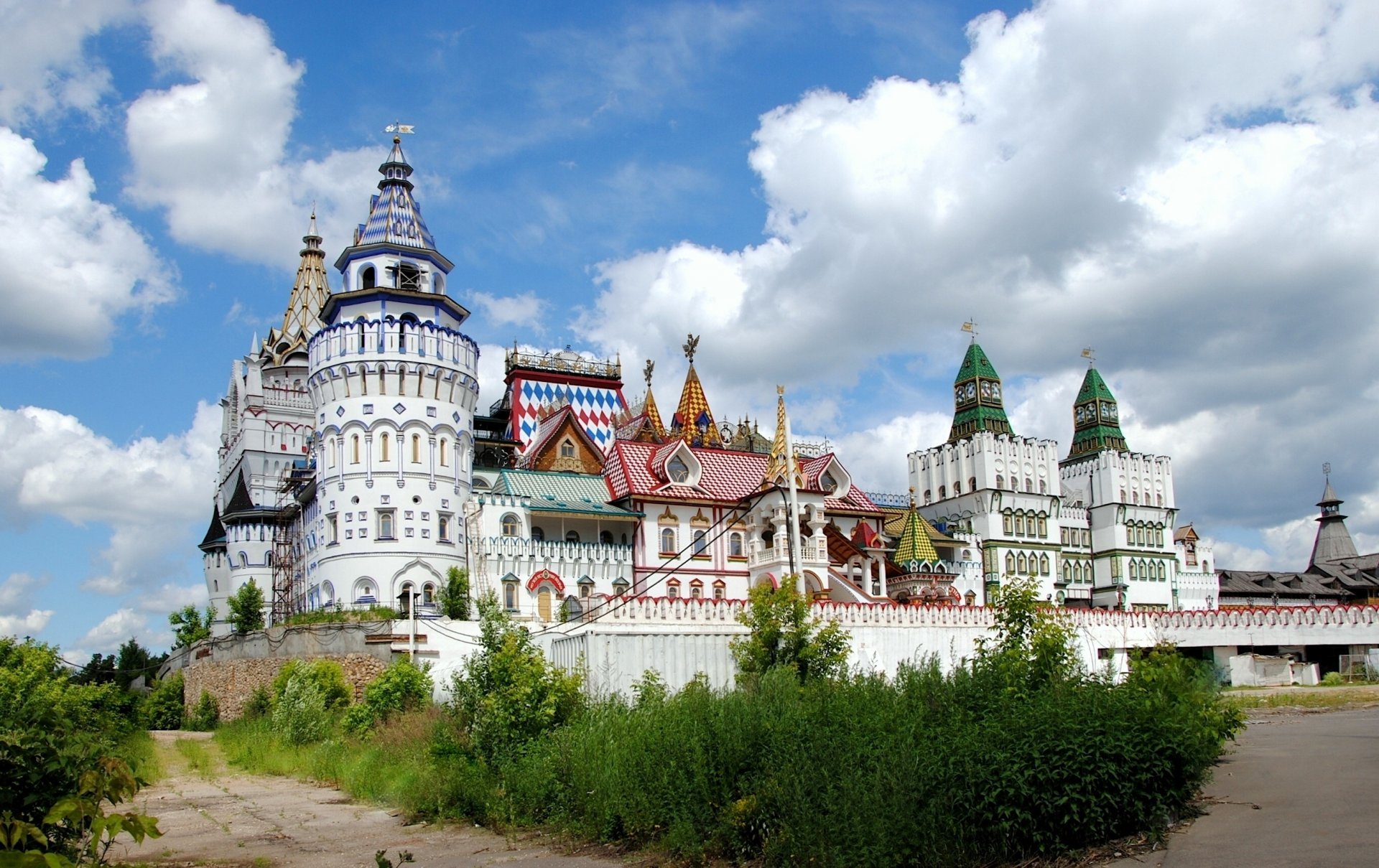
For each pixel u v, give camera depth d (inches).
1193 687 1031.6
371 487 2559.1
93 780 656.4
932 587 3021.7
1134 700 886.4
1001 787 770.2
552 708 1272.1
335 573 2541.8
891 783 810.8
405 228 2819.9
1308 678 2493.8
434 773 1255.5
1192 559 4699.8
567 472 2994.6
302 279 3954.2
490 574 2544.3
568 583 2662.4
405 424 2598.4
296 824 1178.0
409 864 951.0
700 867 892.0
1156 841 751.7
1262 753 1099.9
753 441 3695.9
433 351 2647.6
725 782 931.3
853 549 2957.7
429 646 2091.5
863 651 2023.9
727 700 1106.7
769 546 2920.8
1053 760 773.9
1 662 1918.1
